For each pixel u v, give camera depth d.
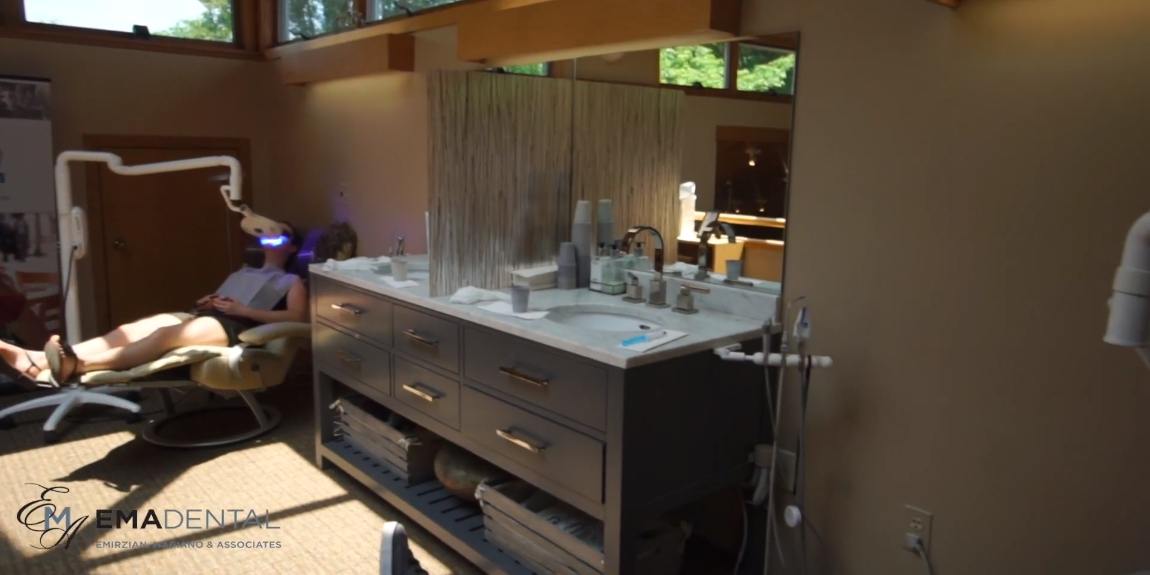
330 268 3.19
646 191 2.60
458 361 2.45
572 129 2.90
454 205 2.62
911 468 2.01
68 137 4.43
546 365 2.11
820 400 2.18
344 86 4.18
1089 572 1.72
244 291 3.82
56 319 4.43
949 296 1.89
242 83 4.98
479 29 2.87
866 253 2.04
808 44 2.10
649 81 2.53
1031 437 1.79
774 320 2.26
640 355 1.90
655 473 2.01
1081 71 1.63
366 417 3.09
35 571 2.47
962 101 1.82
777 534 2.19
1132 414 1.63
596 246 2.85
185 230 4.91
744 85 2.25
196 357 3.29
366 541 2.69
